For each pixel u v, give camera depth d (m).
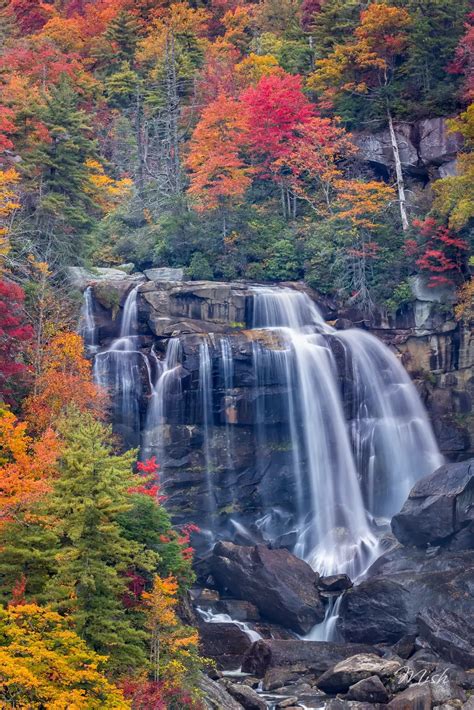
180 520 58.91
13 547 32.53
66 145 63.78
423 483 55.34
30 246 57.19
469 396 68.25
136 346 61.62
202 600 51.25
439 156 76.31
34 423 47.09
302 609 49.28
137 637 32.97
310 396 62.81
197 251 73.06
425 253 68.50
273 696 41.25
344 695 40.75
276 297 66.94
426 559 52.06
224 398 60.38
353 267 70.50
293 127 77.50
